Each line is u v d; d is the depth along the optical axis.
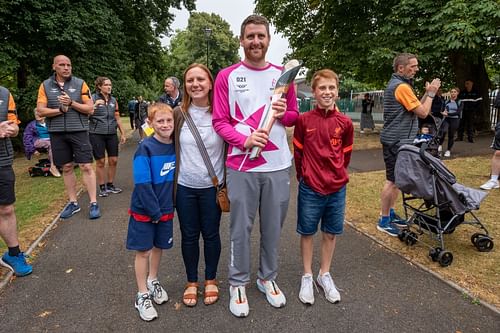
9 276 3.24
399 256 3.59
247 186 2.61
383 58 10.39
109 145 6.03
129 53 16.16
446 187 3.46
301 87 36.56
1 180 3.08
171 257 3.66
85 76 12.49
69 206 5.00
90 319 2.66
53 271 3.38
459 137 11.21
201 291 3.02
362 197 5.54
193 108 2.74
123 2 15.12
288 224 4.56
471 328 2.49
